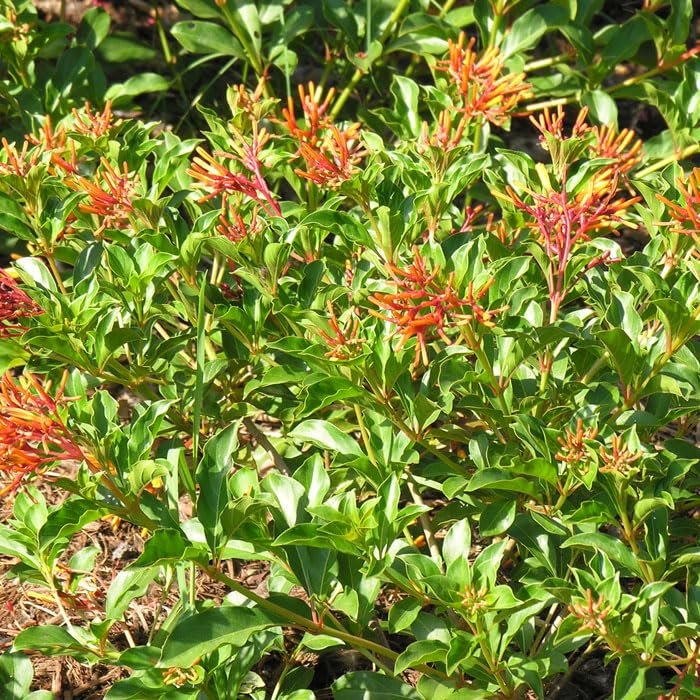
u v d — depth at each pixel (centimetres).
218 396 216
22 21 248
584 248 214
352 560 198
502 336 200
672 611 195
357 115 256
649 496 196
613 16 315
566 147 211
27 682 197
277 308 206
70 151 216
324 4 253
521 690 201
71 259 216
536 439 196
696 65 239
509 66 246
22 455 186
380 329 198
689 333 196
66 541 199
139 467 188
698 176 194
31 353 205
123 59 263
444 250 208
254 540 192
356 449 201
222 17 252
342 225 204
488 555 190
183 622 189
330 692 207
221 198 220
